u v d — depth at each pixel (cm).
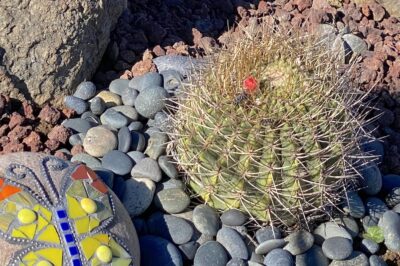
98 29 135
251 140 102
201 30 161
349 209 118
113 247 96
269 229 112
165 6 164
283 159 103
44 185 97
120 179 116
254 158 103
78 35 130
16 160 100
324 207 112
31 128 126
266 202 107
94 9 132
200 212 112
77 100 131
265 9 167
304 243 111
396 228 116
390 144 138
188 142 109
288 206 107
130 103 132
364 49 155
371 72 147
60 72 130
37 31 127
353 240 117
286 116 101
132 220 112
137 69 141
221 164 105
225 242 110
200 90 108
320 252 112
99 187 100
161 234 112
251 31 123
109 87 137
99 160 121
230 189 107
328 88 105
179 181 117
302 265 110
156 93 128
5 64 127
